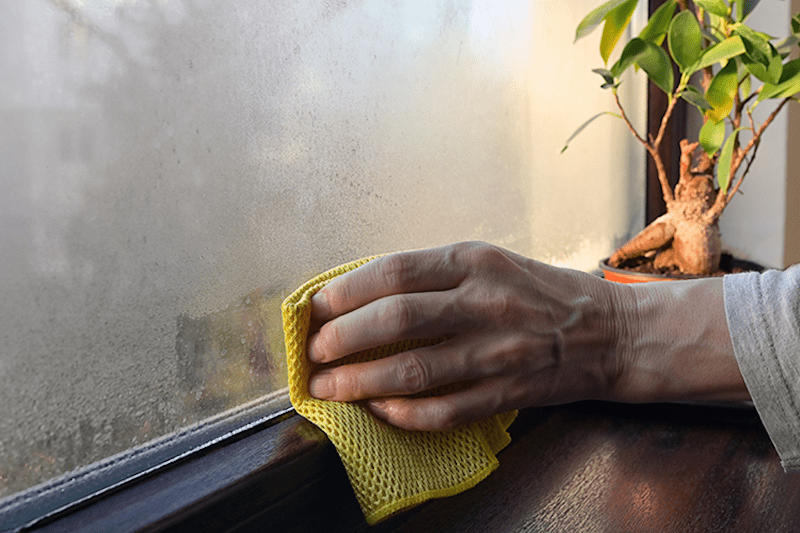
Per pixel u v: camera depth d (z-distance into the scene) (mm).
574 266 603
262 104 359
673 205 540
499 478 387
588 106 596
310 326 306
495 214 514
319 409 297
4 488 277
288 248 377
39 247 287
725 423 432
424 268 304
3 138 278
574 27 569
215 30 338
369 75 410
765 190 688
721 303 343
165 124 323
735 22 512
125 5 309
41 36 287
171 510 267
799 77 453
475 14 474
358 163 410
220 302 347
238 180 352
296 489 304
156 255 322
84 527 258
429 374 302
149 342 320
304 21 374
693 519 348
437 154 460
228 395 352
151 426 321
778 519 347
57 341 291
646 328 347
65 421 293
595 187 617
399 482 292
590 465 397
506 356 313
